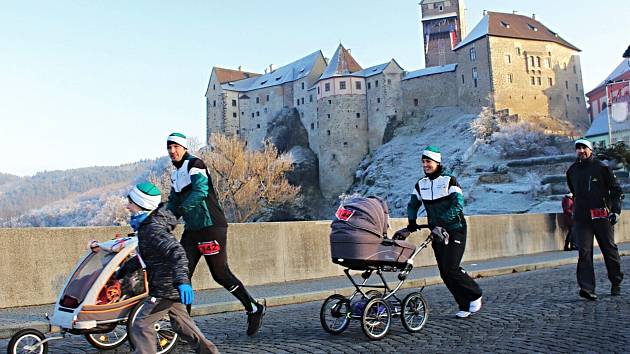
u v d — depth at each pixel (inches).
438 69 4931.1
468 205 3193.9
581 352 238.4
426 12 5733.3
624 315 316.8
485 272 581.6
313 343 275.0
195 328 219.9
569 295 398.0
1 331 317.4
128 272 241.1
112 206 3789.4
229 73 5935.0
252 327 294.0
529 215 826.8
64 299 253.4
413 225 322.0
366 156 4992.6
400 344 268.4
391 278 546.3
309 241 573.9
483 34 4542.3
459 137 4404.5
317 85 5103.3
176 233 493.7
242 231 524.7
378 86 4985.2
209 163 2957.7
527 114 4584.2
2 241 402.6
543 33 4781.0
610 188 381.4
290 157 4542.3
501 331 287.0
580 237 382.3
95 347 273.4
